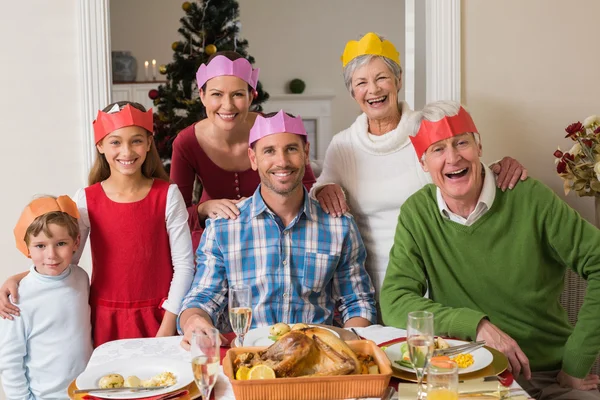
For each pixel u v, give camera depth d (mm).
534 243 2131
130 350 1860
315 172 4246
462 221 2150
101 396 1502
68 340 2258
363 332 1965
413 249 2201
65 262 2254
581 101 3018
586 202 3004
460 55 2949
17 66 2842
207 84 2631
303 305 2221
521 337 2158
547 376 2148
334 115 8172
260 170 2170
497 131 3008
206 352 1355
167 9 7668
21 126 2863
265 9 8000
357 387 1450
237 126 2748
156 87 7043
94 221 2391
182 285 2381
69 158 2887
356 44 2471
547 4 2967
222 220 2254
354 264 2309
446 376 1277
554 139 3021
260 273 2219
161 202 2418
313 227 2256
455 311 1926
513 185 2172
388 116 2494
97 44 2844
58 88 2857
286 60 8078
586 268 2105
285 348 1492
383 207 2504
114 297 2383
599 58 3004
